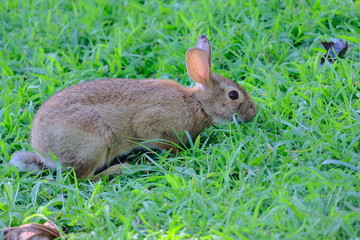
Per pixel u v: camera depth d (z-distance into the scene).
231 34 13.84
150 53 14.03
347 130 10.45
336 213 8.37
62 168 11.08
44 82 13.50
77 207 9.64
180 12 14.97
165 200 9.58
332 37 13.35
